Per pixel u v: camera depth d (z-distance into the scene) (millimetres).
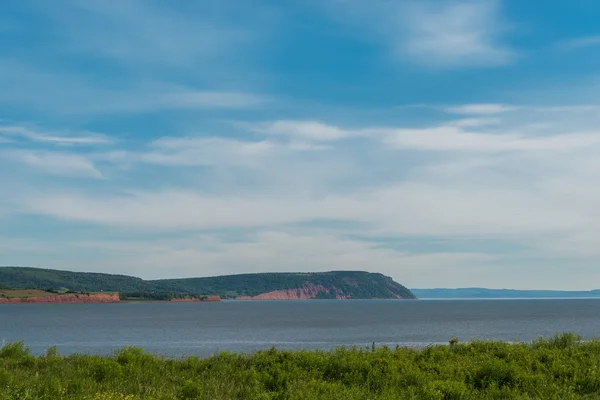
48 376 17156
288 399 14789
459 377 17688
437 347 25062
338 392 15391
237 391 15727
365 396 15070
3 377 15820
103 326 108875
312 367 19297
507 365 18234
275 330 91875
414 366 19531
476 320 129000
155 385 16531
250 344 61656
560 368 18766
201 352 50719
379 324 111375
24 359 21203
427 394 14875
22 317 159875
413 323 115562
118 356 21734
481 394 15781
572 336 25656
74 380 16234
